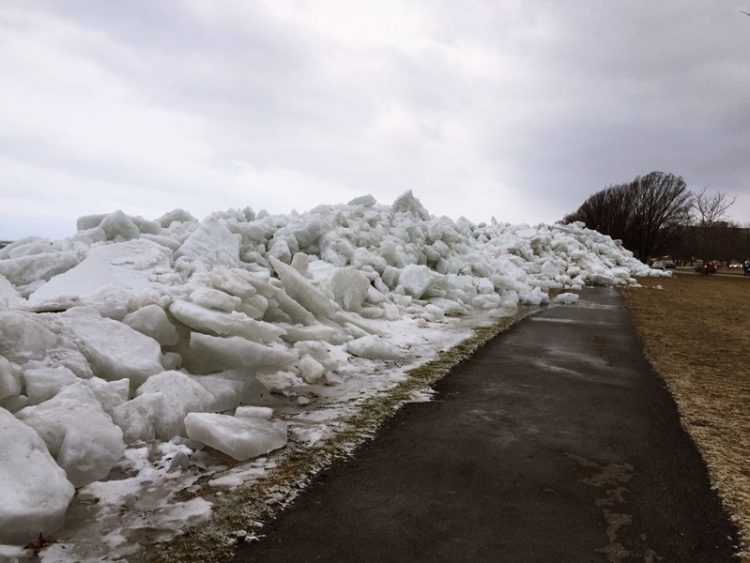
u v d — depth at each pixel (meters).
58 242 9.10
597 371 6.34
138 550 2.46
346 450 3.71
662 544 2.64
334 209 15.23
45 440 3.12
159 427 3.80
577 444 3.95
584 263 26.44
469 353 7.18
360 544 2.57
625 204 59.44
